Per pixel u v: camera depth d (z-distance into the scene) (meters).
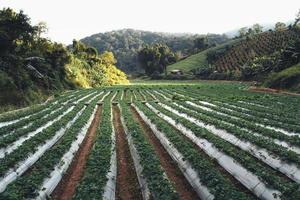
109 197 14.30
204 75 136.25
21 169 17.72
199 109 38.56
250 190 15.49
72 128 26.17
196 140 23.78
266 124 28.06
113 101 53.88
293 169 17.20
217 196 13.23
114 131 28.44
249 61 127.62
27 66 57.28
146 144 20.92
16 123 28.70
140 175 16.66
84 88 81.44
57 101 49.84
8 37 50.00
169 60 178.25
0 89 43.28
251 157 19.64
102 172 15.69
